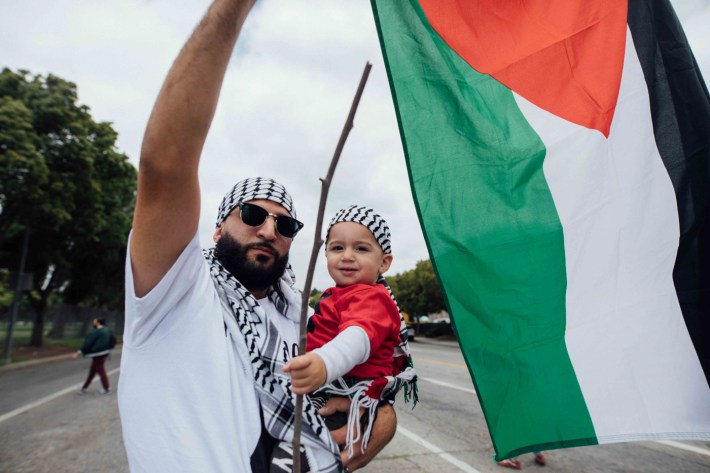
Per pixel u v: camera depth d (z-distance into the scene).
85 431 5.52
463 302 1.50
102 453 4.58
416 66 1.65
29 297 21.62
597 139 1.68
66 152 15.98
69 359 18.20
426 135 1.61
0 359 15.78
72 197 17.19
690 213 1.61
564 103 1.71
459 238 1.55
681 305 1.54
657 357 1.51
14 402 7.81
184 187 1.03
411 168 1.58
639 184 1.64
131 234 1.09
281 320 1.54
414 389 1.71
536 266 1.56
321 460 1.19
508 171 1.63
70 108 16.66
